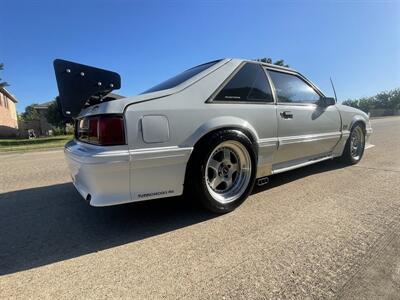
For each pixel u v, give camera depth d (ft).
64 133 109.40
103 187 7.82
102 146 7.71
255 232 8.28
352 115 15.67
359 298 5.41
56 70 9.46
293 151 12.12
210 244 7.70
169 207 10.58
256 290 5.76
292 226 8.57
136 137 7.95
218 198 9.52
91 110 8.59
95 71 9.95
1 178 16.94
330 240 7.63
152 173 8.33
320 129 13.38
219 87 9.69
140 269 6.70
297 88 12.57
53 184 14.96
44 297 5.83
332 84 14.61
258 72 11.01
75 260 7.23
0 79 79.20
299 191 11.84
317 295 5.53
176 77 10.92
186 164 8.87
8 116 110.22
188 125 8.72
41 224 9.61
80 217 10.10
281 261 6.73
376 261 6.56
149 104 8.27
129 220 9.60
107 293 5.88
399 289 5.60
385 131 38.88
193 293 5.76
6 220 10.05
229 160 9.92
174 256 7.19
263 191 12.00
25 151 36.09
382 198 10.71
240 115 9.84
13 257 7.49
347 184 12.60
